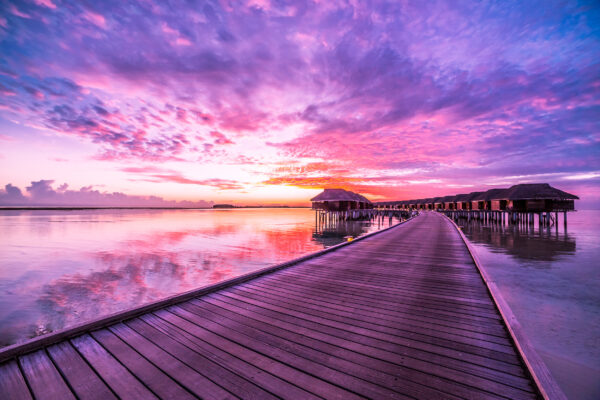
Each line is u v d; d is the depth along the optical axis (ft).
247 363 9.03
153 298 31.94
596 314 24.93
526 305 27.32
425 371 8.58
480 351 9.77
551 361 17.35
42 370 8.46
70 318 26.45
